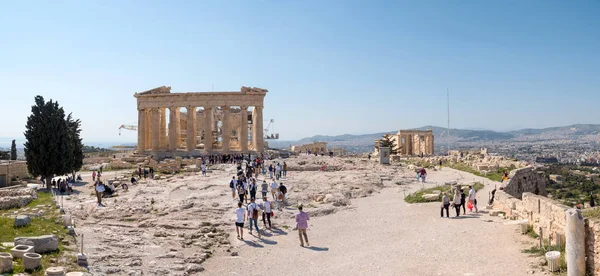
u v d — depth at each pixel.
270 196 44.09
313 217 35.56
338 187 49.50
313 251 25.64
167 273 20.77
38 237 20.08
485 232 26.14
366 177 58.56
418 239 26.36
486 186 47.91
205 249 26.02
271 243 27.64
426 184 54.56
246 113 97.50
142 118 99.50
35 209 35.75
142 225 31.92
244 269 22.48
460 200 32.09
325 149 145.88
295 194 44.31
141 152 98.19
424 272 20.34
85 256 19.97
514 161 67.50
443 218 31.89
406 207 38.06
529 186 44.28
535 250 21.28
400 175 63.56
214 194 43.56
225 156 83.56
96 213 35.84
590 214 19.66
